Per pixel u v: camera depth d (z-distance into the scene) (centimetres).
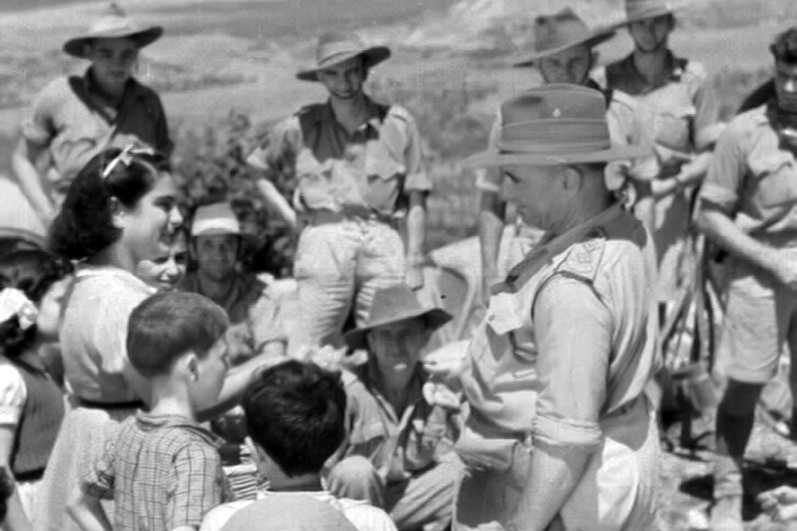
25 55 1405
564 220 530
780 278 835
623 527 531
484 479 579
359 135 1000
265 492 493
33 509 672
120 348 562
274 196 1042
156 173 584
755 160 835
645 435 539
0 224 962
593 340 509
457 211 1324
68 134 999
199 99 1441
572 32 961
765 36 1380
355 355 838
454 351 779
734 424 864
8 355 677
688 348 989
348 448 761
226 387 593
